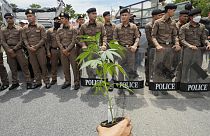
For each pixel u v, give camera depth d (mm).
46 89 4363
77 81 4344
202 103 3477
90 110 3270
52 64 4676
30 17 4105
